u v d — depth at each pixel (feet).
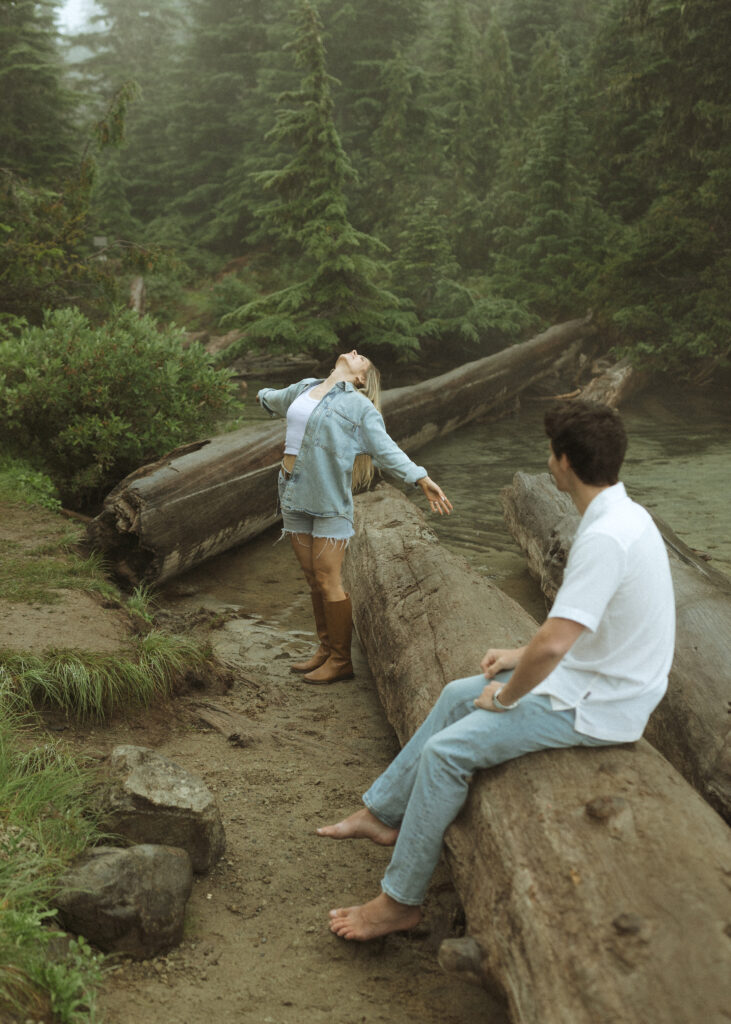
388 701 12.39
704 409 48.52
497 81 93.25
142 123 115.85
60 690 11.69
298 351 55.98
